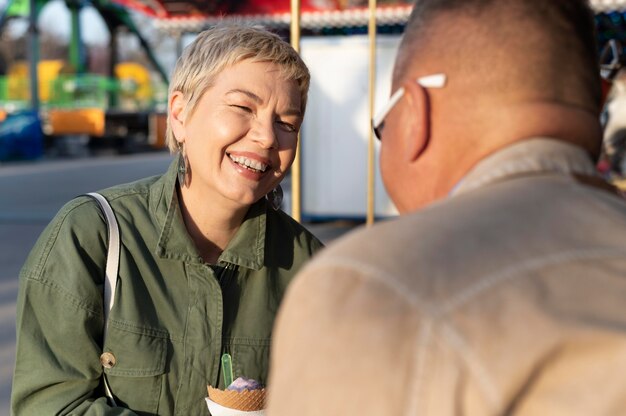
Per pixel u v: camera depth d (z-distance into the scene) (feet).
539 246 2.68
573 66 3.13
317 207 29.68
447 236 2.71
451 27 3.18
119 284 5.49
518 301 2.52
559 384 2.45
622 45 32.73
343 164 29.35
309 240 6.36
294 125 5.85
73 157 69.41
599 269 2.64
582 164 3.07
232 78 5.62
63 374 5.32
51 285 5.36
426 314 2.49
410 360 2.45
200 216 5.90
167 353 5.51
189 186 5.87
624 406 2.39
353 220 29.89
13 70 88.84
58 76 83.10
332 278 2.66
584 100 3.14
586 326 2.47
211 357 5.61
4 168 56.85
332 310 2.60
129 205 5.78
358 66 28.84
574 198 2.91
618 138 24.91
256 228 5.97
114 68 88.12
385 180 3.56
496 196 2.89
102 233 5.57
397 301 2.54
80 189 44.50
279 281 6.08
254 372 5.75
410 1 33.27
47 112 75.97
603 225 2.81
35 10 67.72
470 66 3.11
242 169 5.69
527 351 2.44
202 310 5.65
